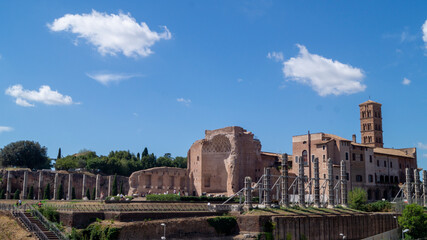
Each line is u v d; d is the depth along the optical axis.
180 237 87.38
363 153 156.62
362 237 120.12
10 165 189.25
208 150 150.12
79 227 83.00
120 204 97.31
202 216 98.00
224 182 145.12
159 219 89.62
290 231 100.38
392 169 168.75
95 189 152.38
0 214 84.19
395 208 135.38
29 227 78.12
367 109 198.62
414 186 162.88
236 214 99.62
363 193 136.50
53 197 150.50
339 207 129.75
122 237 79.31
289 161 163.62
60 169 196.12
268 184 109.81
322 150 147.88
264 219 96.69
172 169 156.25
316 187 124.31
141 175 149.75
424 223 115.56
